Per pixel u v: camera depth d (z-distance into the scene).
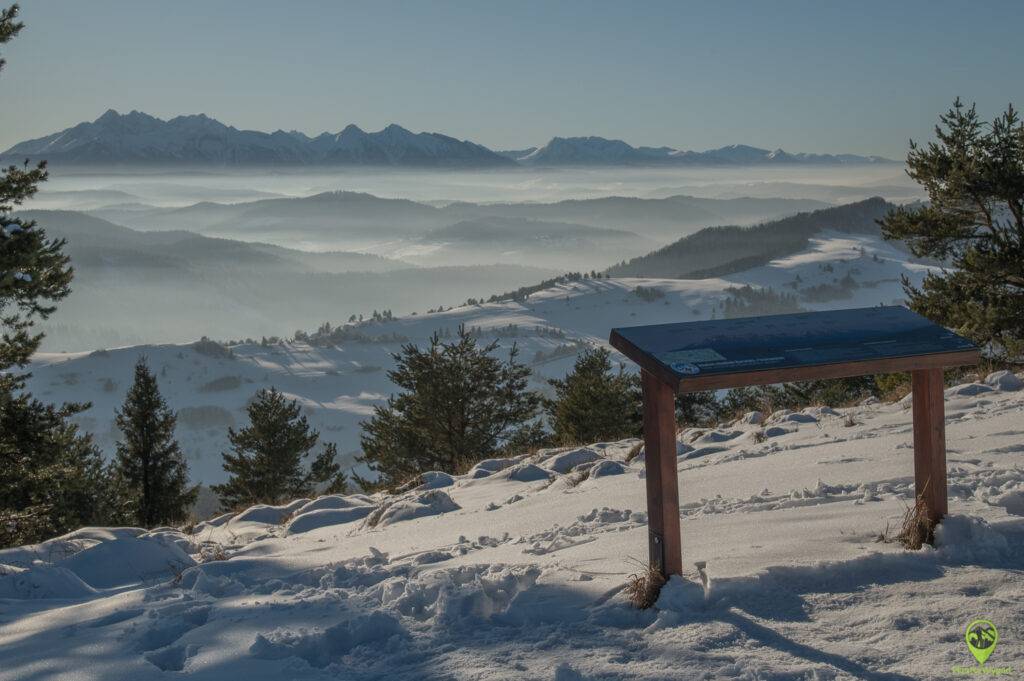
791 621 3.24
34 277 16.64
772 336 3.84
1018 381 11.09
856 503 5.07
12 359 18.42
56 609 4.83
